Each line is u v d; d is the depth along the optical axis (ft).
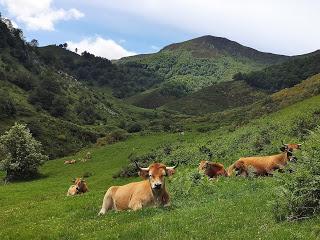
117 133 393.91
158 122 555.28
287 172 44.16
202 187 69.41
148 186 55.31
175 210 50.96
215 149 174.09
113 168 253.24
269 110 311.47
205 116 515.91
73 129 527.40
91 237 45.37
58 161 318.86
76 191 121.80
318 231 34.63
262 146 143.43
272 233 35.12
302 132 148.36
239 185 66.80
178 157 181.47
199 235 38.60
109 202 61.11
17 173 269.64
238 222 40.86
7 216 77.77
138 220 49.01
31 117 525.34
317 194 40.27
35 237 51.75
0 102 515.09
